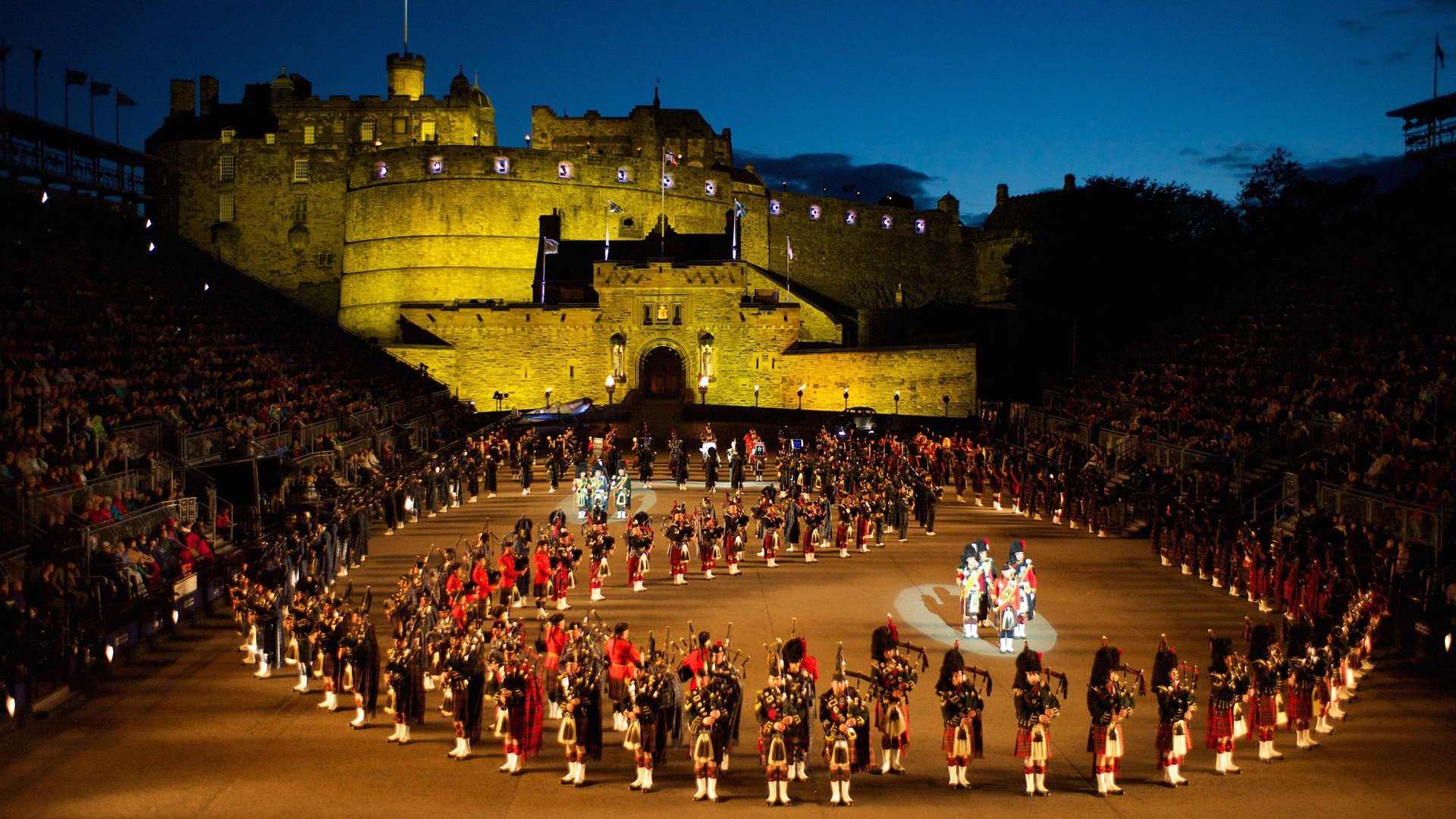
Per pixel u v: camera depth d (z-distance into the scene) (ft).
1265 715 67.62
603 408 267.59
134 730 72.13
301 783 63.72
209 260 258.98
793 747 64.08
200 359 160.25
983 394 264.52
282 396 163.02
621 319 290.56
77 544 87.61
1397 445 113.70
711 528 114.83
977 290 436.76
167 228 344.90
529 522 101.86
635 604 102.37
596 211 345.72
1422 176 237.25
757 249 372.17
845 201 400.47
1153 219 279.08
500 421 236.43
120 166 256.73
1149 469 145.59
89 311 155.53
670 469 184.14
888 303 396.78
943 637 93.04
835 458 161.68
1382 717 75.41
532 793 62.75
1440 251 189.26
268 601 83.61
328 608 77.71
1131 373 198.59
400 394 219.00
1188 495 123.24
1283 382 151.53
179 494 114.52
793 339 291.17
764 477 183.42
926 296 421.59
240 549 112.27
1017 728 73.51
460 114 366.63
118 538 96.48
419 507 148.56
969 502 165.78
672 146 404.16
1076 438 181.78
